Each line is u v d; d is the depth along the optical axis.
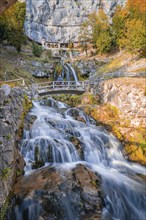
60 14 66.69
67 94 22.77
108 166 12.25
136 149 14.47
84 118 16.58
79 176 9.19
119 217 8.43
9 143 8.42
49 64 35.44
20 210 7.35
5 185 7.24
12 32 34.06
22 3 37.09
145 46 27.89
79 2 68.50
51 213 7.49
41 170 9.82
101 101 19.77
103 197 8.56
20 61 32.50
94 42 45.38
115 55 38.97
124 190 9.54
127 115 16.81
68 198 7.90
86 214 7.70
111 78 22.81
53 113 16.77
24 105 15.06
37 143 11.20
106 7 68.50
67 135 12.82
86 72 35.06
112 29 43.47
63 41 67.00
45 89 21.38
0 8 4.75
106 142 14.05
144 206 9.12
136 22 31.75
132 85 17.12
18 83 21.28
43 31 65.12
